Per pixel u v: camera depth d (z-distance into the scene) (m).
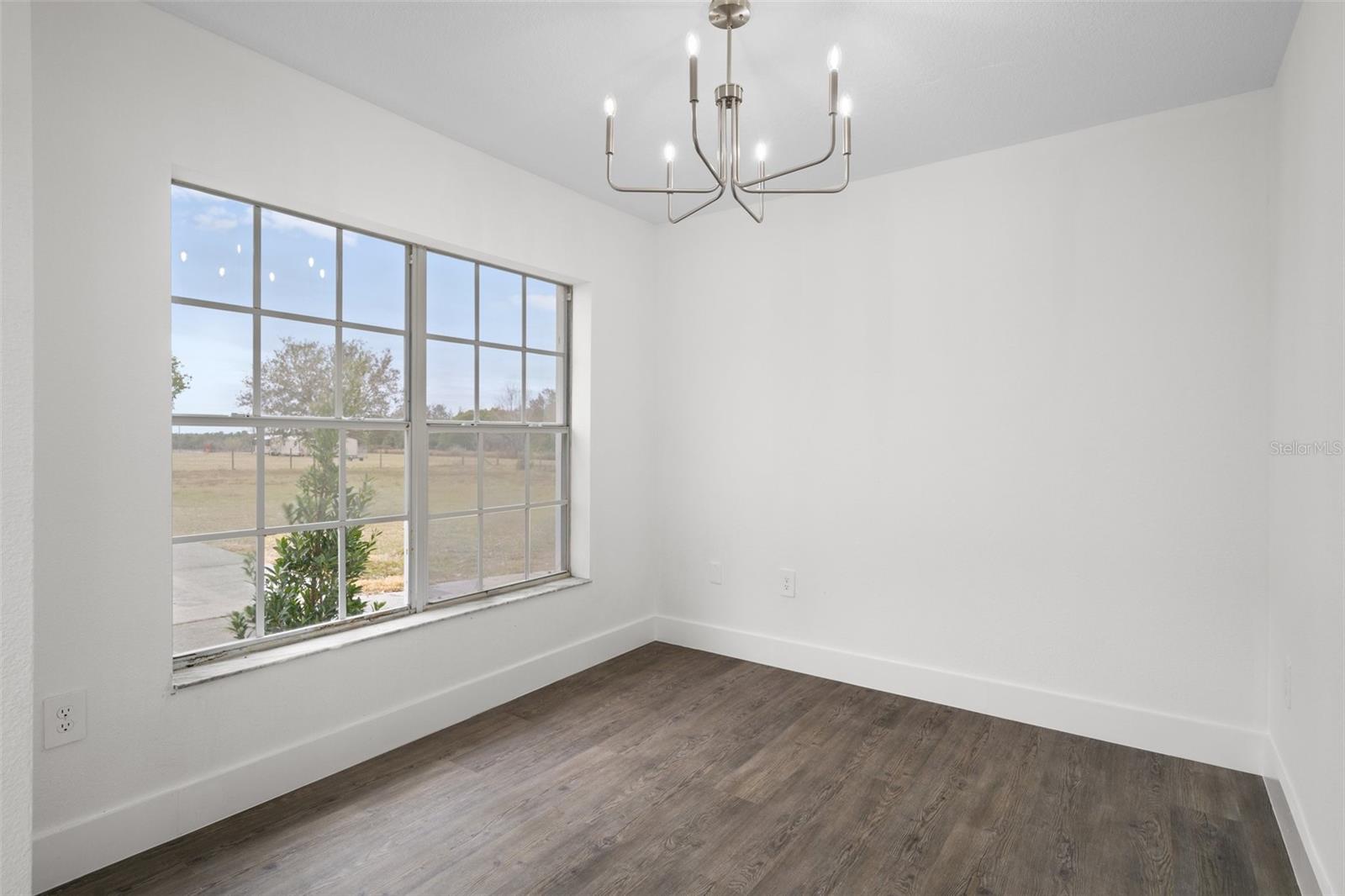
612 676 3.53
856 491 3.42
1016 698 3.00
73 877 1.88
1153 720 2.71
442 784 2.44
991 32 2.15
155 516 2.05
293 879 1.92
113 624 1.96
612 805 2.32
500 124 2.81
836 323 3.47
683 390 4.02
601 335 3.74
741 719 3.01
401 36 2.20
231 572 2.37
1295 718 2.12
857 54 2.27
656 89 2.53
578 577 3.71
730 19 1.88
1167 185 2.68
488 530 3.29
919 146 3.01
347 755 2.55
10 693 1.32
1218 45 2.22
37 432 1.82
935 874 1.98
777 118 2.74
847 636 3.46
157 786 2.06
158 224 2.05
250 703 2.28
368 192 2.62
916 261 3.23
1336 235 1.69
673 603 4.09
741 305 3.78
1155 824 2.23
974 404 3.09
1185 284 2.65
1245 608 2.56
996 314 3.04
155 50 2.04
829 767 2.59
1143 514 2.74
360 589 2.77
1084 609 2.86
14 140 1.33
